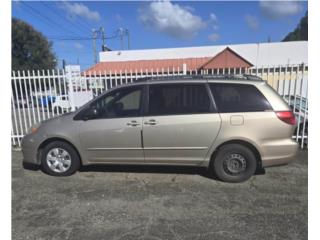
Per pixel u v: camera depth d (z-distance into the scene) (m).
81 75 8.56
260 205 4.12
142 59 27.78
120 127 5.01
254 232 3.44
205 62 23.55
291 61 25.70
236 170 4.90
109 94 5.15
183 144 4.88
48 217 3.86
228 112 4.77
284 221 3.67
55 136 5.24
